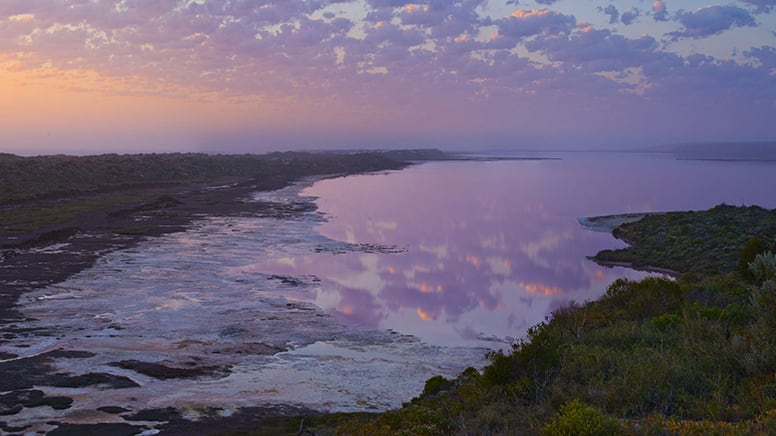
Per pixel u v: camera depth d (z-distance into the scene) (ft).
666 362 34.01
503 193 333.83
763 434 22.76
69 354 62.34
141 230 156.46
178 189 300.61
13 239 134.51
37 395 51.47
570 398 32.40
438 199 291.58
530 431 28.43
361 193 317.63
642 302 59.16
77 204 210.79
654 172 574.56
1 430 44.50
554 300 94.94
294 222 186.09
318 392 54.65
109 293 88.99
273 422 47.24
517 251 145.38
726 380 30.96
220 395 53.16
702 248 128.36
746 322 45.75
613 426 24.80
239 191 302.04
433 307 88.43
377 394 54.60
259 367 61.05
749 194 328.70
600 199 299.17
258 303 86.28
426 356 66.08
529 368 39.24
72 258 115.75
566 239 168.04
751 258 73.15
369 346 69.26
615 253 137.18
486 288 102.99
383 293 96.68
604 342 45.44
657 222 173.47
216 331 72.54
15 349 63.36
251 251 130.93
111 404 50.21
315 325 76.79
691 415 28.25
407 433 32.83
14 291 88.28
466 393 39.75
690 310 50.72
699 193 336.08
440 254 137.39
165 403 50.83
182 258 119.44
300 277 105.91
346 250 138.00
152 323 74.59
